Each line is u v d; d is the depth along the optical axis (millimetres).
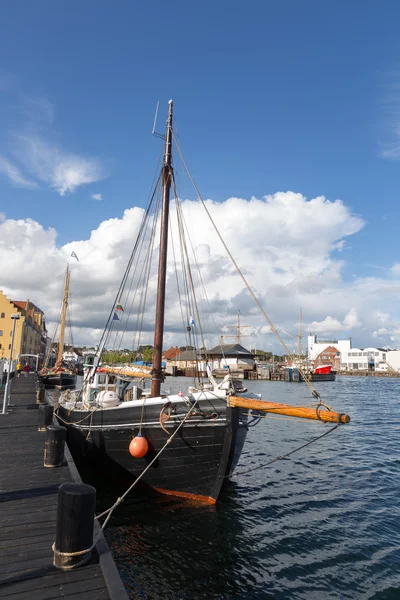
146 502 11289
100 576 4711
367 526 10414
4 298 64188
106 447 12445
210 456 10492
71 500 4945
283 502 12141
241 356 101312
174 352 121188
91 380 15617
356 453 19094
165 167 13969
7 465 10031
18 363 60250
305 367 96062
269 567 8266
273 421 29250
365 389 67938
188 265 14164
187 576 7836
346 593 7387
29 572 4766
